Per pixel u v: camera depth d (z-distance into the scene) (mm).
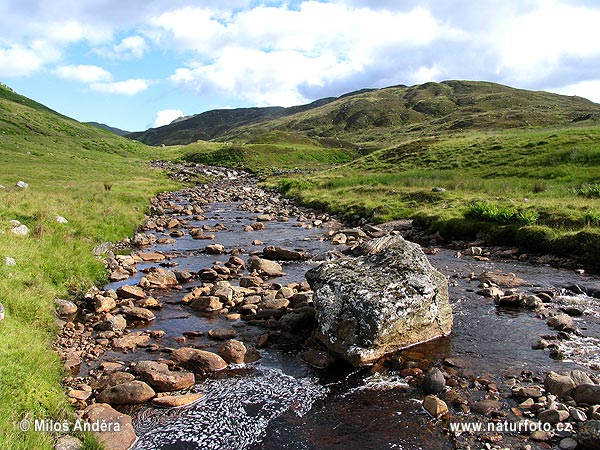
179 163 94750
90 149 86312
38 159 61344
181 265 21000
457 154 57344
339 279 12391
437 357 11109
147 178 61438
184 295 16500
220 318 14211
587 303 14742
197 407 9234
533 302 14391
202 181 69688
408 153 65250
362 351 10898
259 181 74188
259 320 13820
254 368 10969
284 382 10273
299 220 35750
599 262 19047
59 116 109062
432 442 7875
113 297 15477
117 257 20719
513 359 10852
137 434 8328
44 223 20453
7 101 94875
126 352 11602
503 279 17516
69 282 15789
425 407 8906
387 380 10188
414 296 11711
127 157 89625
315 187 52344
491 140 60125
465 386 9570
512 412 8523
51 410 8133
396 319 11289
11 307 11984
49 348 10914
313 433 8344
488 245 24047
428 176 46750
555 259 20469
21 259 15031
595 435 7230
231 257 21016
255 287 17141
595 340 11773
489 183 38531
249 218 36875
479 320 13461
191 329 13320
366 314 11156
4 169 49188
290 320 13039
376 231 28922
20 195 25391
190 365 10875
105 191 38250
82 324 13133
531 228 22688
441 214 28500
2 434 6785
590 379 9398
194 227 32188
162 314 14578
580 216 23062
